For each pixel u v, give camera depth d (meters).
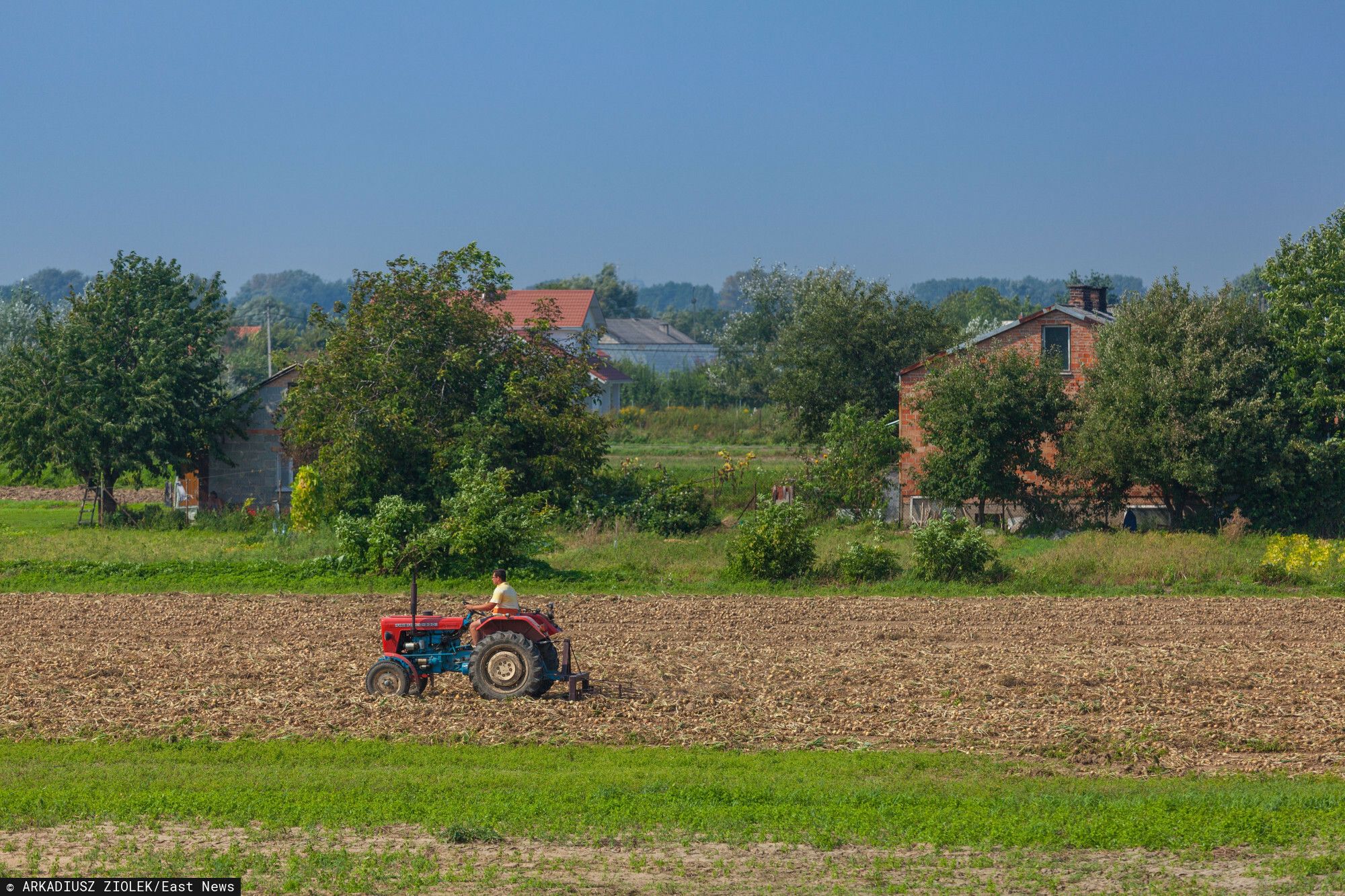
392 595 90.19
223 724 52.03
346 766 46.28
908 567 98.31
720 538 113.25
